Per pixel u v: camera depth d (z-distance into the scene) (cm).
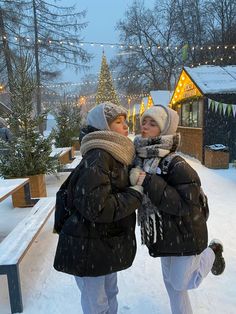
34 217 398
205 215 232
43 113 687
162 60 3978
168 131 222
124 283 328
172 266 227
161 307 286
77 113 1647
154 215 220
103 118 208
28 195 601
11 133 656
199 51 3388
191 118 1252
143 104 2709
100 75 2556
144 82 4062
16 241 324
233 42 3109
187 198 208
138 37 3997
